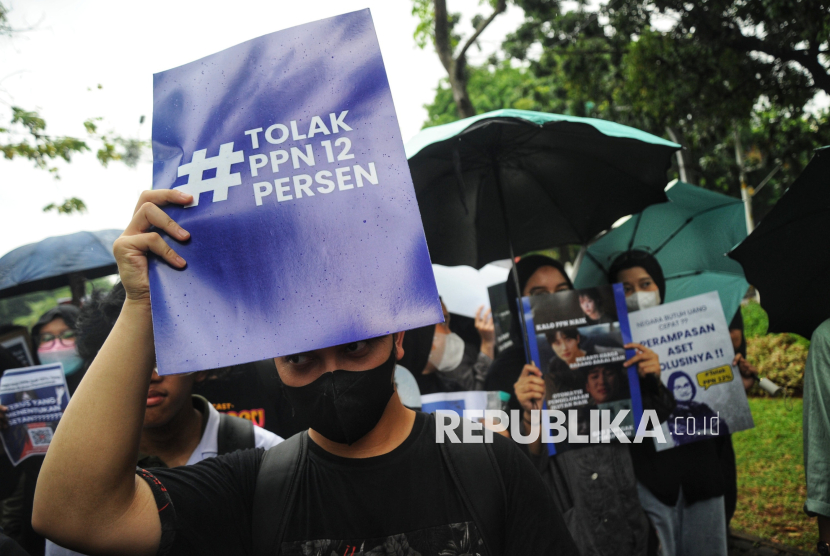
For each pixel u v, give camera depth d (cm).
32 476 276
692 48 1002
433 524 108
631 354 282
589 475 271
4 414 275
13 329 349
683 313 303
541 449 273
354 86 110
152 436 186
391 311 100
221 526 111
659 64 1038
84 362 214
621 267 351
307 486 113
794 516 481
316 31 114
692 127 1241
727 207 394
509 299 307
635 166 306
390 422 116
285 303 100
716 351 302
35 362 348
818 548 214
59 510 96
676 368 299
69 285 443
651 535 307
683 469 308
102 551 99
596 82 1273
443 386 344
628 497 274
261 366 279
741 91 1024
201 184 106
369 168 106
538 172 320
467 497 110
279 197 105
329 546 107
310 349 99
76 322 209
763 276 241
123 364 100
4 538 153
